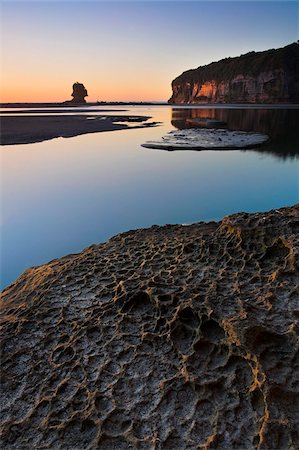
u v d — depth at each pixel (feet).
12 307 17.07
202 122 118.73
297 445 9.92
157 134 94.22
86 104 617.62
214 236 19.88
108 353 13.51
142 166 56.49
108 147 73.41
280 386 11.12
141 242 22.16
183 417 11.19
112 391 12.10
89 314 15.49
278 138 83.87
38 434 11.20
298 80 320.09
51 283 18.02
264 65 343.05
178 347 13.43
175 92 579.07
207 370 12.42
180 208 37.63
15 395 12.45
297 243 16.56
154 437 10.70
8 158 62.54
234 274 16.70
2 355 13.99
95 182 47.42
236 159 61.16
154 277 16.79
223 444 10.31
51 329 14.98
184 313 14.42
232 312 13.89
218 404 11.37
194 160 60.59
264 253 17.35
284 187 44.80
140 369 12.81
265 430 10.27
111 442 10.75
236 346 12.57
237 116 160.35
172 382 12.19
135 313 15.37
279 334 12.75
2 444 11.05
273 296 14.52
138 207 37.91
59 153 67.15
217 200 40.24
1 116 176.35
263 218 18.92
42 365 13.43
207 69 455.63
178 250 19.75
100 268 18.97
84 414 11.49
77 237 30.58
